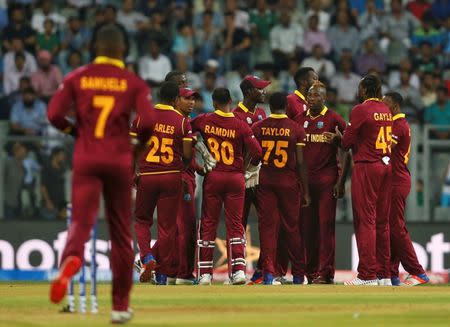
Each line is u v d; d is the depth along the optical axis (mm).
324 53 83500
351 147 45656
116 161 27281
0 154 62656
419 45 84938
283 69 80375
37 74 77062
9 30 80438
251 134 46312
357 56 82500
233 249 46750
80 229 26969
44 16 84500
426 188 64312
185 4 86562
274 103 47125
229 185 46469
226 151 46344
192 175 47719
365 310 33031
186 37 82938
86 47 82000
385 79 82188
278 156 47250
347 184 63344
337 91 76062
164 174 45281
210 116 46438
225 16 83125
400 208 47875
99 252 62219
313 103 47594
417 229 63844
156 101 72312
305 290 41781
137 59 82938
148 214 45969
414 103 78812
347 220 63281
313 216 48438
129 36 83938
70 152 63344
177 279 48125
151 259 45312
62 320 29078
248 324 28156
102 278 61969
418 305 35125
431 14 87250
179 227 47750
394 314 31484
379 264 46594
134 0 85750
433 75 80625
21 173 62812
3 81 78625
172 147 45312
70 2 87375
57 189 63094
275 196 47500
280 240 49344
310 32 84125
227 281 51156
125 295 28156
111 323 28062
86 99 27375
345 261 62469
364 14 87250
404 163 47812
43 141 63094
